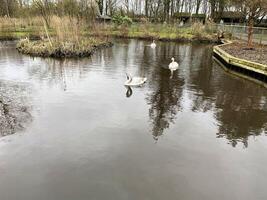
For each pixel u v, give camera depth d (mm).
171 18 62344
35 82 16422
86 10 38344
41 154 8578
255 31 39062
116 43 38438
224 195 7051
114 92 14617
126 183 7367
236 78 18688
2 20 41781
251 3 26391
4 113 11367
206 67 22547
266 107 13117
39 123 10570
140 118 11336
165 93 14789
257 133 10422
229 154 8906
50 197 6836
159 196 6926
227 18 63812
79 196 6871
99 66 21719
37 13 44875
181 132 10242
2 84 15820
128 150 8906
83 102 12953
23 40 30812
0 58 24688
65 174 7684
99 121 10914
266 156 8883
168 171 7906
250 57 22766
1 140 9250
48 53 25750
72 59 24688
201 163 8344
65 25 28031
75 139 9484
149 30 48688
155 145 9250
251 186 7426
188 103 13359
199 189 7227
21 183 7316
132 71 20109
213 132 10359
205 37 42969
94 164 8141
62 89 14984
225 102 13664
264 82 17641
